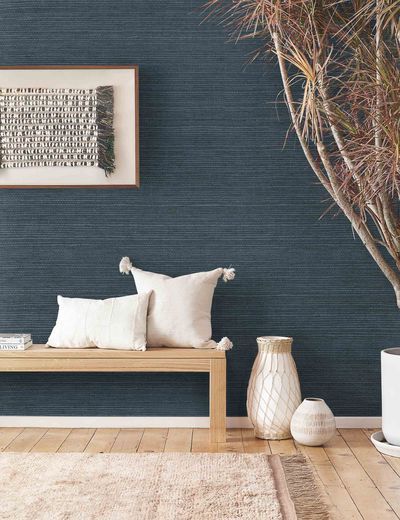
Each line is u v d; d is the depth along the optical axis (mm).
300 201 5000
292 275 5016
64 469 4180
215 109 4996
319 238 5004
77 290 5035
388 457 4422
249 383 4832
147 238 5023
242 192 5008
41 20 4996
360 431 4941
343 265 5004
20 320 5043
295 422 4602
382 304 5008
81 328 4773
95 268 5035
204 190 5012
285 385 4742
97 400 5035
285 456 4375
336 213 4996
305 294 5012
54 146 4977
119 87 4965
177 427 5012
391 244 4438
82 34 4996
